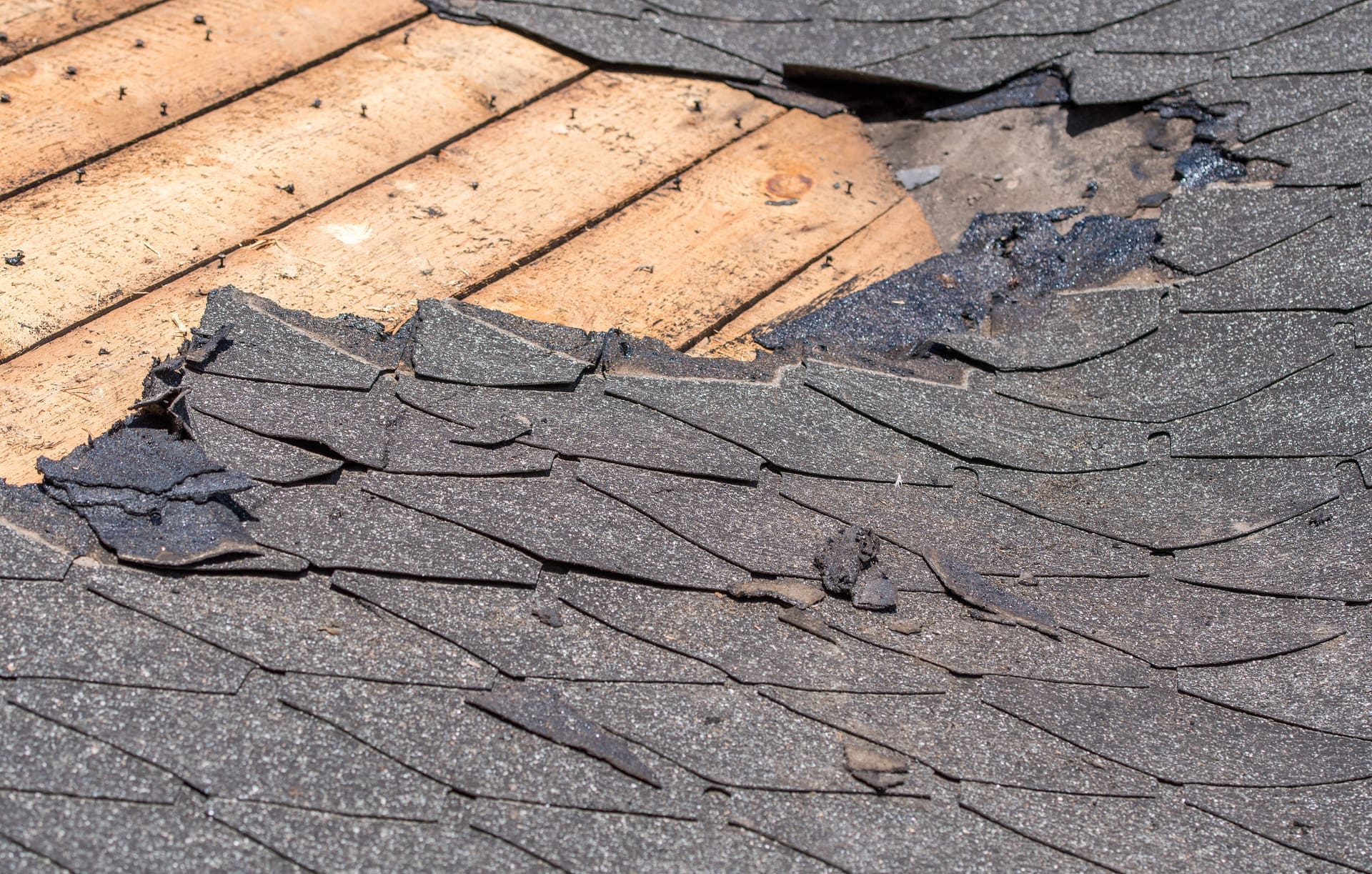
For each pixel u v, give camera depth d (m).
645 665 4.00
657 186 4.89
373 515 4.07
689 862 3.85
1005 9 5.14
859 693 4.03
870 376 4.45
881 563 4.18
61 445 4.25
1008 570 4.22
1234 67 4.94
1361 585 4.24
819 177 4.99
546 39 5.15
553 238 4.73
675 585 4.09
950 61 5.11
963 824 3.94
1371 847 3.99
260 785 3.81
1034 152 5.01
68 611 3.90
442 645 3.96
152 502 4.02
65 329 4.41
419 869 3.79
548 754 3.90
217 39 5.00
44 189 4.63
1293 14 4.97
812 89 5.16
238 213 4.66
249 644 3.92
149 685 3.86
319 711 3.88
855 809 3.92
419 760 3.87
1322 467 4.38
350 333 4.32
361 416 4.19
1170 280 4.64
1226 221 4.70
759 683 4.01
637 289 4.67
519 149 4.91
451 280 4.62
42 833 3.75
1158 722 4.08
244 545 3.99
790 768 3.94
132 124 4.78
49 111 4.76
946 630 4.13
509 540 4.07
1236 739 4.08
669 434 4.27
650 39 5.18
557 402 4.28
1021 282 4.80
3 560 3.93
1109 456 4.41
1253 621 4.21
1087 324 4.61
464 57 5.09
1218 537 4.30
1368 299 4.52
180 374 4.18
